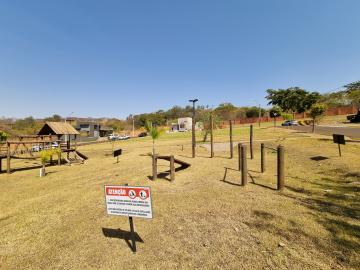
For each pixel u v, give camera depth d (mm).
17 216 7168
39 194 9828
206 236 5184
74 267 4355
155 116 109250
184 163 13219
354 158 12148
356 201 6621
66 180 12547
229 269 4031
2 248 5242
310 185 8570
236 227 5504
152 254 4613
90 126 78625
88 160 21891
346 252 4281
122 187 4383
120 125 116062
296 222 5551
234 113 94812
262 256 4328
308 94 75688
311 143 19562
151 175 11617
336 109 67250
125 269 4199
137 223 6055
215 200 7410
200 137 38656
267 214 6094
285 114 63688
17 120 81312
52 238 5555
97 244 5125
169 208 6934
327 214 5898
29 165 21547
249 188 8562
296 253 4355
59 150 20297
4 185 12562
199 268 4105
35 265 4508
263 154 11320
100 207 7371
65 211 7273
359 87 65500
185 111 127062
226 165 13734
